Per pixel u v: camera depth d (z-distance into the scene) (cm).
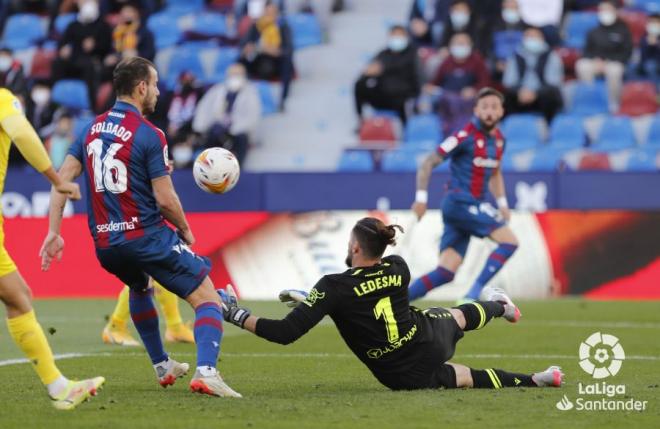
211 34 7500
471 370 2361
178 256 2234
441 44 6781
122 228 2231
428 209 5666
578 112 6719
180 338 3444
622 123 6538
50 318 4306
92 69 6856
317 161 6725
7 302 2038
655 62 6825
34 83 6581
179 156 6144
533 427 1916
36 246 5350
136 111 2266
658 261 5153
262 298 5128
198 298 2245
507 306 2462
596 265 5156
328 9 7575
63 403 2053
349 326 2264
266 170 6675
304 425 1909
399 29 6594
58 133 6288
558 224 5175
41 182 5794
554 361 2997
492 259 3959
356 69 7300
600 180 5684
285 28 7006
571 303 4891
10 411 2069
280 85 7038
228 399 2208
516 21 6862
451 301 4959
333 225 5162
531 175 5675
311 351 3259
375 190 5741
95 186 2252
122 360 3002
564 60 6931
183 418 1980
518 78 6525
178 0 7862
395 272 2275
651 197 5678
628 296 5141
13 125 1969
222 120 6294
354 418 1983
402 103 6556
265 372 2755
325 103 7062
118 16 7531
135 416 2003
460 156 3944
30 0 8112
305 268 5138
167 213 2233
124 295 3409
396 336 2267
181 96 6412
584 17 7375
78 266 5341
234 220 5194
